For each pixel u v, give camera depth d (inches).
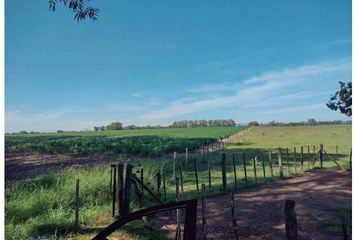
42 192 439.8
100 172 567.5
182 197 506.3
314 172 753.6
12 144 2001.7
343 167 797.9
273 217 407.2
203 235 317.7
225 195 527.5
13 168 936.9
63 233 340.8
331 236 335.0
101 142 2148.1
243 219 399.9
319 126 4286.4
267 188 589.0
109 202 450.6
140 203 432.8
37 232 337.1
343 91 373.4
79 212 400.2
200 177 709.3
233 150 1454.2
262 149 1473.9
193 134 3272.6
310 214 409.7
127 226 354.9
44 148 1707.7
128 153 1422.2
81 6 371.9
